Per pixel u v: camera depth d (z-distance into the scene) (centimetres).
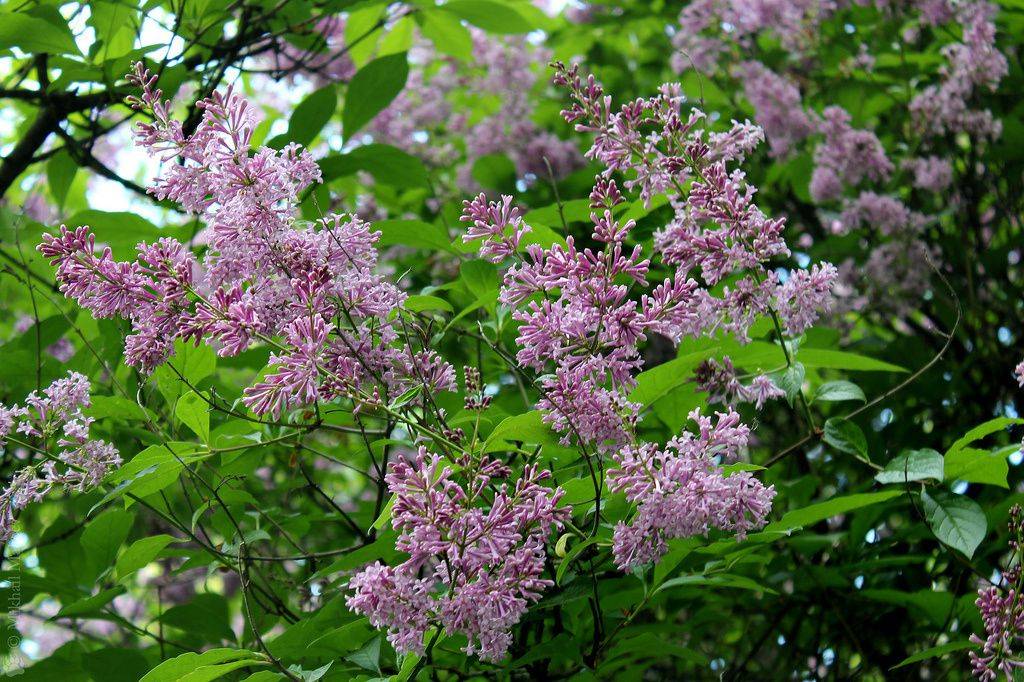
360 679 215
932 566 379
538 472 197
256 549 341
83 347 321
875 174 422
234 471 295
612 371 207
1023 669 217
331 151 367
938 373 408
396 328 257
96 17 336
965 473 250
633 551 200
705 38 471
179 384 272
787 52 502
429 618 189
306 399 210
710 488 195
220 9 355
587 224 398
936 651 248
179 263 217
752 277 222
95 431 345
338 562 244
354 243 217
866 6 492
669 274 302
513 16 405
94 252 213
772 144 448
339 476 510
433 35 454
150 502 299
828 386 258
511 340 298
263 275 215
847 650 386
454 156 498
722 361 232
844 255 447
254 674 219
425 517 188
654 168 224
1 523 242
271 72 396
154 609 475
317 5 380
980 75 419
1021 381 249
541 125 518
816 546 326
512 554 194
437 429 245
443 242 314
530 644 274
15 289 443
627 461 196
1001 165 457
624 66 541
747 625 402
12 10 338
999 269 448
